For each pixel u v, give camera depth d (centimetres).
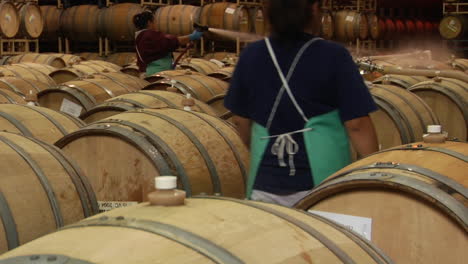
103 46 2764
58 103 946
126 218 237
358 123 352
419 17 3684
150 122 541
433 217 345
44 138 585
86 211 416
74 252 211
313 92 353
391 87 893
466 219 330
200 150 535
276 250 232
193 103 620
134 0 2827
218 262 213
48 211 392
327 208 368
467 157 390
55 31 2681
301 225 256
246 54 370
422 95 1023
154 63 1187
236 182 552
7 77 1096
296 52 355
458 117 996
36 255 212
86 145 532
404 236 352
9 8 2256
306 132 355
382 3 3334
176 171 507
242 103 376
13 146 414
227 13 2303
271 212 261
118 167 522
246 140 388
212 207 255
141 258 207
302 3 349
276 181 362
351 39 2820
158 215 240
